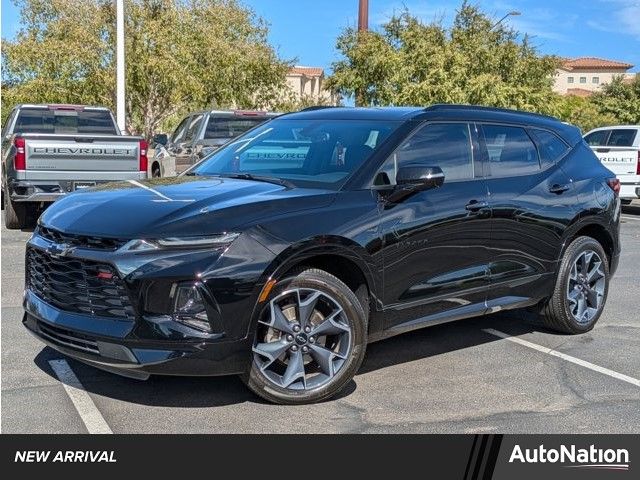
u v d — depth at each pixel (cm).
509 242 554
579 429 425
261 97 2875
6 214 1095
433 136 526
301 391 438
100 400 441
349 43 2469
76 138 1026
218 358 402
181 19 2502
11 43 2272
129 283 395
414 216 484
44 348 532
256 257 408
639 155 1538
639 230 1362
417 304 495
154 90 2373
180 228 404
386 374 510
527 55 2553
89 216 432
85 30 2253
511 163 574
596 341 608
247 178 510
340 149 508
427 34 2417
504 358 554
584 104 4000
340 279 467
